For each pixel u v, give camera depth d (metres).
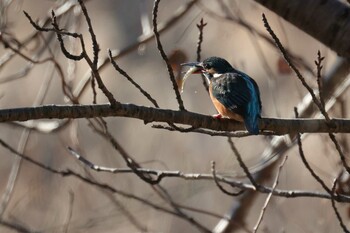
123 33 25.53
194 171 17.25
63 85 8.97
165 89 22.23
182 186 14.92
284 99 17.66
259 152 14.27
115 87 22.70
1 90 21.12
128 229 14.02
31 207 15.69
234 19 10.81
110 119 20.44
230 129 7.94
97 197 15.20
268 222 14.41
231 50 20.94
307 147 16.16
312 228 13.16
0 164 18.16
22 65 21.33
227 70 9.46
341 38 8.16
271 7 8.47
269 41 10.73
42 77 21.19
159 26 11.66
